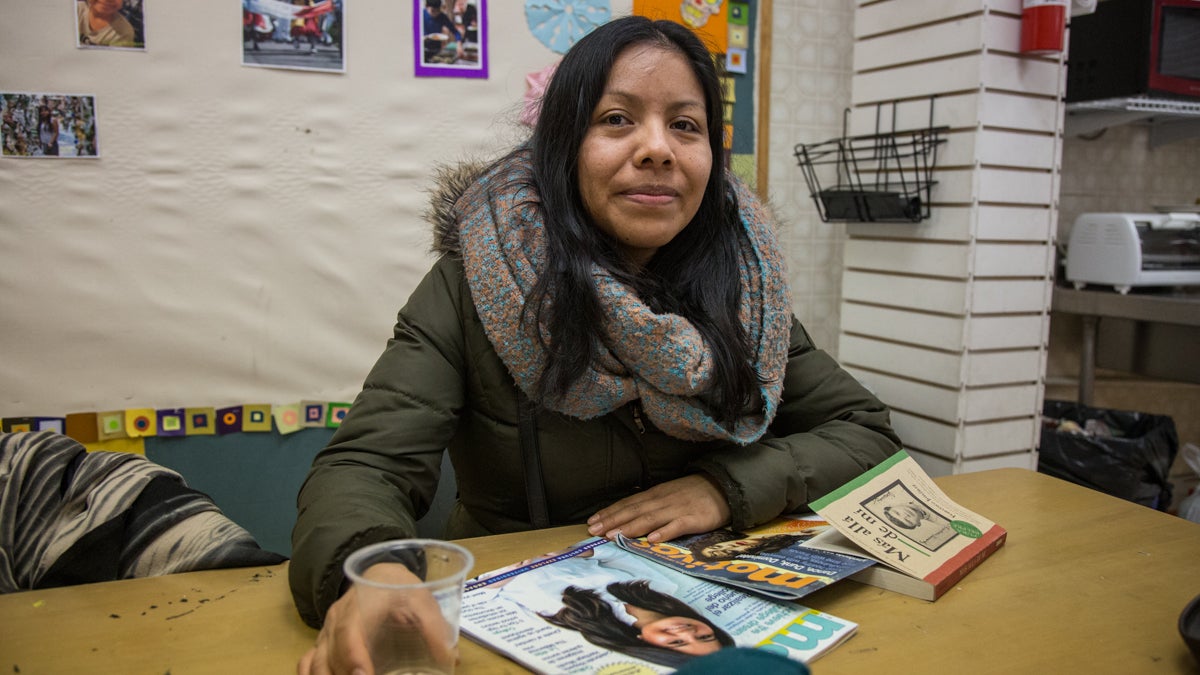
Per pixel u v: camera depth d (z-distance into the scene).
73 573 0.96
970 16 1.86
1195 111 2.32
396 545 0.70
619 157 1.00
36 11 1.57
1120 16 2.14
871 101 2.14
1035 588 0.86
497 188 1.08
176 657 0.70
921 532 0.93
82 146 1.63
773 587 0.79
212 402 1.78
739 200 1.19
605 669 0.66
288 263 1.81
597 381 1.03
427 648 0.62
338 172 1.83
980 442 2.00
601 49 1.00
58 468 1.03
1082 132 2.45
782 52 2.32
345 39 1.79
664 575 0.85
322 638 0.69
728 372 1.05
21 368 1.64
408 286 1.92
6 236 1.60
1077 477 2.08
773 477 1.02
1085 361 2.39
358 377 1.89
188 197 1.72
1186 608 0.74
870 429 1.22
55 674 0.67
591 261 1.03
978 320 1.95
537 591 0.80
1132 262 2.22
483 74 1.92
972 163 1.88
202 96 1.70
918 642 0.73
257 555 0.94
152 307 1.71
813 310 2.47
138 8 1.63
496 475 1.14
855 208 2.11
